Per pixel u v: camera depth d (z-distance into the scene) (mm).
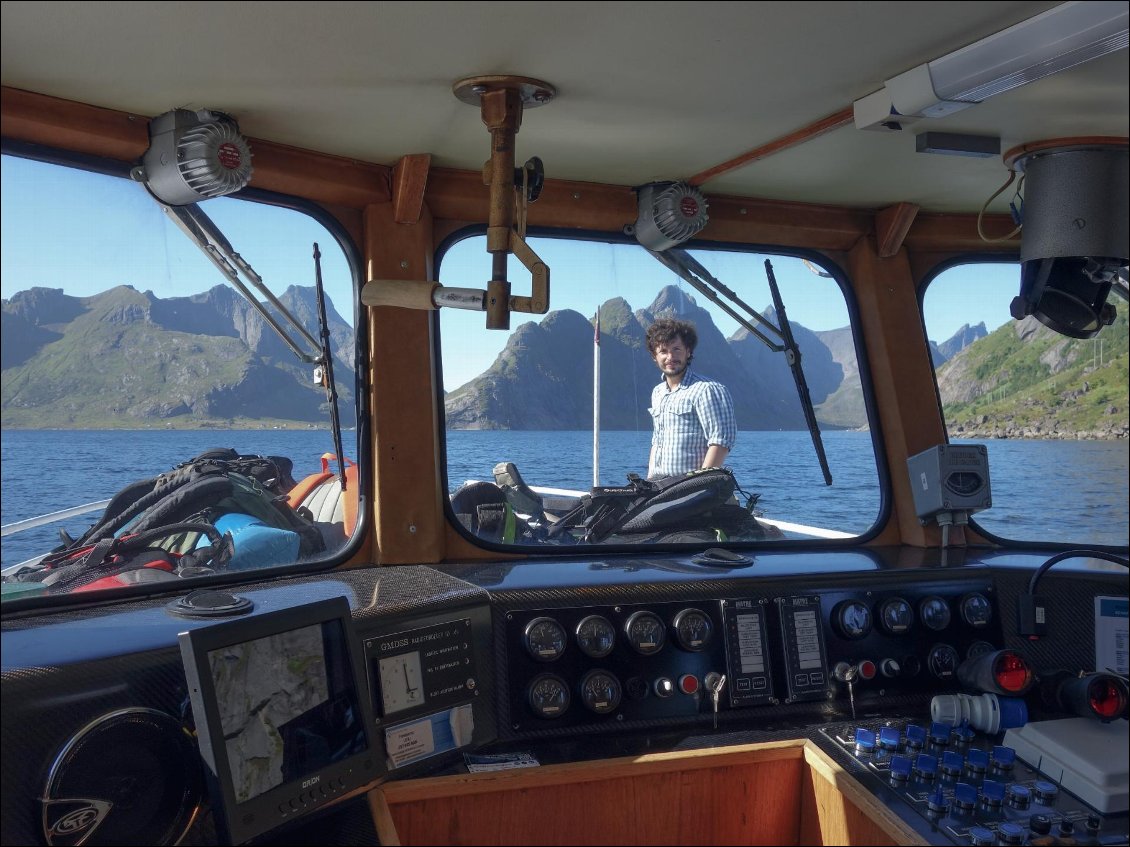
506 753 2102
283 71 1835
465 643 2096
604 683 2203
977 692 2438
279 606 1963
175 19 1600
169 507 2148
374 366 2525
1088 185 2357
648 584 2311
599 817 2090
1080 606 2588
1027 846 1813
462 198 2547
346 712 1784
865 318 3053
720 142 2336
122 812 1578
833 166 2527
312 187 2387
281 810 1619
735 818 2188
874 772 2080
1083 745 2076
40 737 1509
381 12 1594
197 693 1563
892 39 1741
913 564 2635
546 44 1743
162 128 2029
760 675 2342
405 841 1970
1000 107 2109
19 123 1906
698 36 1713
